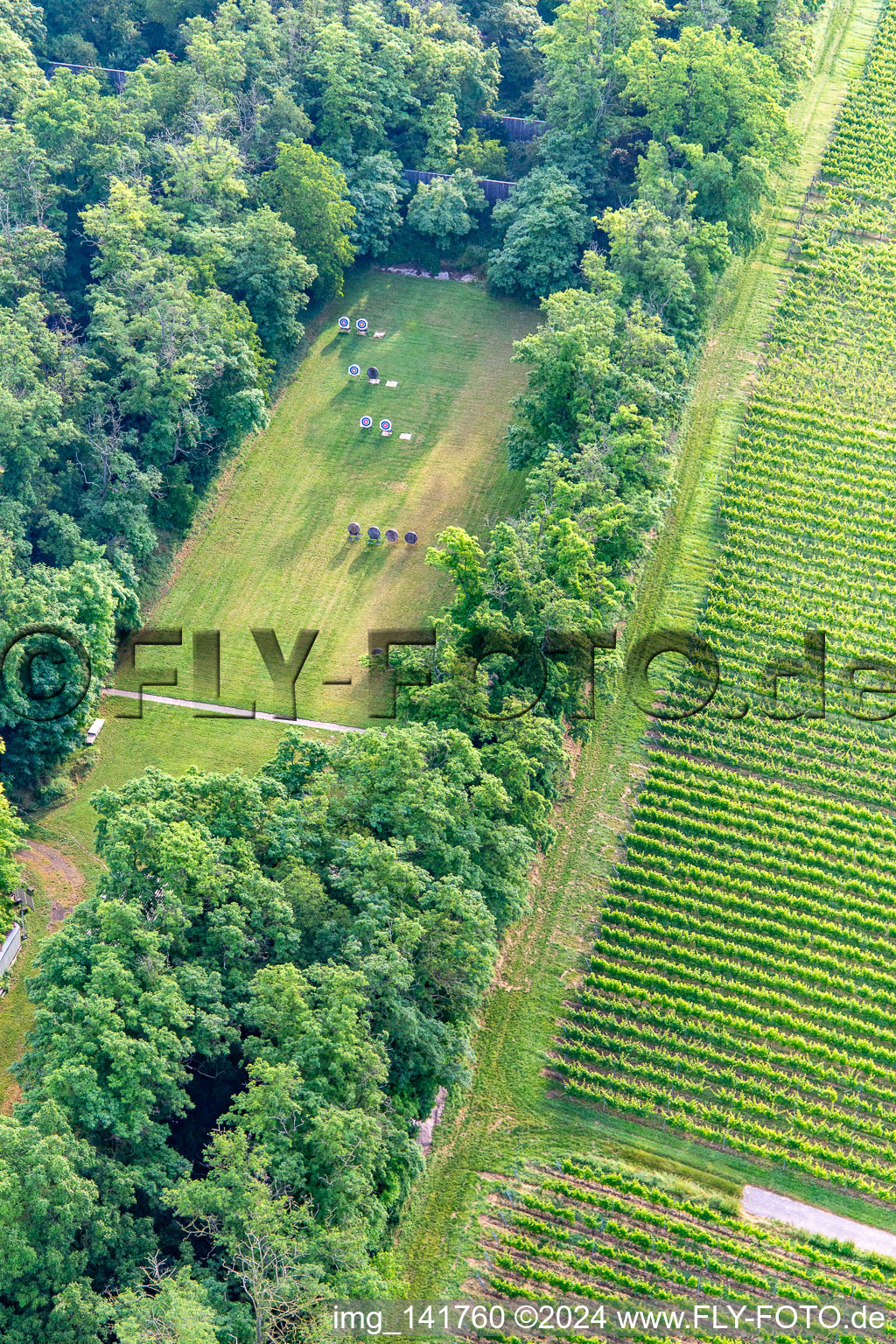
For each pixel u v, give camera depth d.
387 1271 54.28
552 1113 65.50
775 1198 63.03
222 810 63.97
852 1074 67.31
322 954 61.12
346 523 96.06
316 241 108.81
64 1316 48.12
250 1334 48.56
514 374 109.00
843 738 83.38
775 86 115.06
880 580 93.25
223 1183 51.84
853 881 75.44
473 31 125.25
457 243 120.19
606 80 114.56
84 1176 51.75
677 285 98.88
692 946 72.44
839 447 102.12
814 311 113.12
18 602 75.44
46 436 82.31
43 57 124.62
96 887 62.16
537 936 72.69
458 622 75.31
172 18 125.12
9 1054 65.00
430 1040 60.28
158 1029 54.84
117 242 95.19
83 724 79.25
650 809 78.94
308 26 119.19
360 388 107.06
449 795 66.12
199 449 96.25
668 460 87.19
